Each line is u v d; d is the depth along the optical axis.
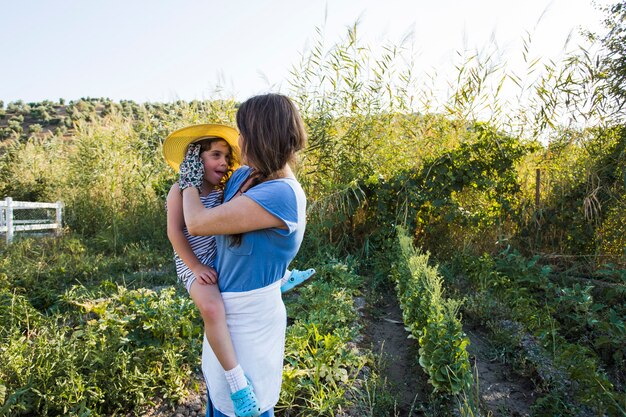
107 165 10.94
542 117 7.22
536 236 6.95
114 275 6.93
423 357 3.60
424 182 7.37
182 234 1.98
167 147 2.14
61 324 4.75
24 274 6.17
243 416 1.81
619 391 3.67
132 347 3.75
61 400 3.03
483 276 5.66
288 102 1.89
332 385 3.45
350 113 7.81
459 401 3.25
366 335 4.79
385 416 3.25
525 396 3.61
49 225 10.50
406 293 4.86
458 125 7.71
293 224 1.86
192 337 4.18
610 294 5.14
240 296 1.88
